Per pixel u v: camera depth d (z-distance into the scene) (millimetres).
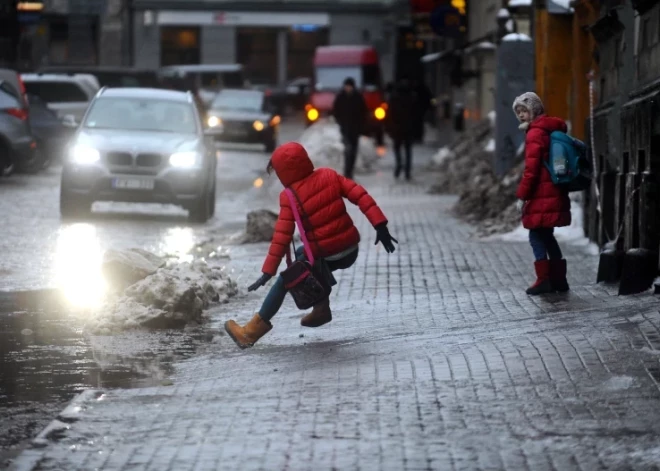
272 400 14742
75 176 39781
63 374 16938
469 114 79938
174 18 152250
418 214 42000
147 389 15664
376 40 153875
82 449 12688
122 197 39875
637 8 25562
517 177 40156
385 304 22438
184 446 12750
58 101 75562
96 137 40594
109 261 23422
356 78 105750
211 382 16078
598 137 29844
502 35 55281
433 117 126188
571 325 18766
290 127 127000
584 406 14016
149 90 44188
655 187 22141
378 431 13180
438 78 108312
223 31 153375
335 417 13812
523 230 33500
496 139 48906
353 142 60438
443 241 33062
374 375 15898
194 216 40625
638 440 12648
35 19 119438
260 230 33781
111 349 18734
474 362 16328
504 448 12484
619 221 24469
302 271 18078
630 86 27391
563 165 22156
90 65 150625
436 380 15453
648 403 14055
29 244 32375
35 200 46750
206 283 23172
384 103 101500
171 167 39938
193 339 19578
